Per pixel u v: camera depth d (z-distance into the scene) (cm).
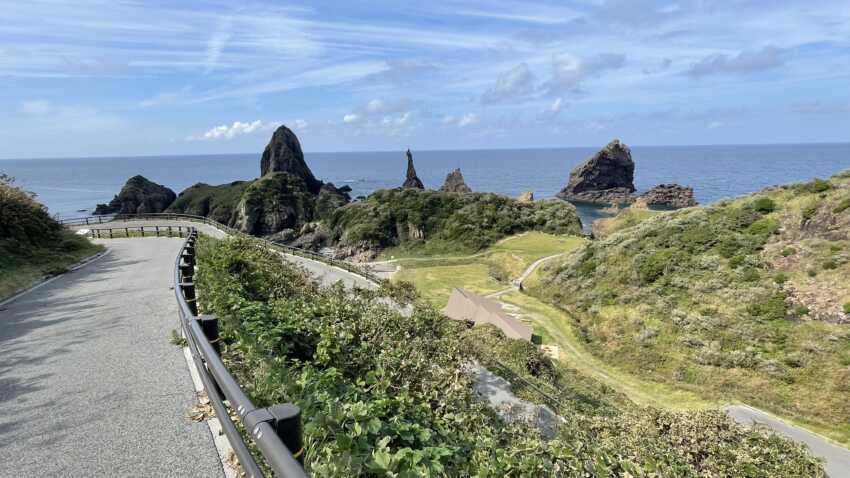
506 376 1383
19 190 2100
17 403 452
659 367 2297
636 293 2922
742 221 3020
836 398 1838
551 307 3186
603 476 598
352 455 268
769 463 852
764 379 2039
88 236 2830
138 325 752
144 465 333
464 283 4031
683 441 901
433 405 600
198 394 466
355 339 715
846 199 2620
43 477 320
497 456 445
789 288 2388
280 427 192
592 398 1747
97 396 463
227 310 566
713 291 2628
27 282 1270
